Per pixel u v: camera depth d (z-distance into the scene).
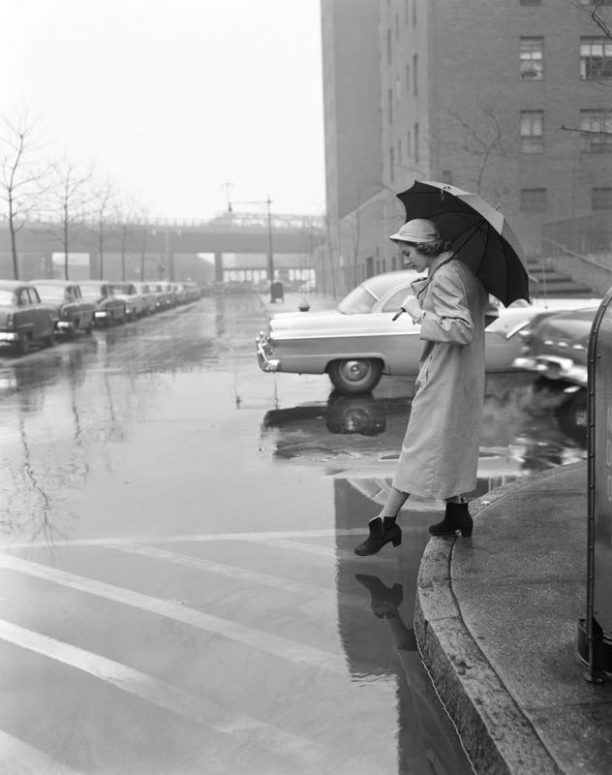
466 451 4.41
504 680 2.94
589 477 2.90
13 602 4.24
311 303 51.94
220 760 2.78
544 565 4.13
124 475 7.29
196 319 38.06
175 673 3.42
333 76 72.50
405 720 3.03
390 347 11.78
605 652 2.91
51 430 9.64
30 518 5.90
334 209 74.06
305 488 6.71
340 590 4.37
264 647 3.67
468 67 35.38
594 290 26.70
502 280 4.40
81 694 3.25
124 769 2.74
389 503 4.58
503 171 35.69
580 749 2.49
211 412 10.94
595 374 2.88
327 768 2.73
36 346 22.42
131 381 14.46
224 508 6.11
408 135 41.31
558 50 35.34
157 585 4.48
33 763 2.78
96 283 32.72
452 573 4.05
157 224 110.50
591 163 35.75
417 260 4.39
